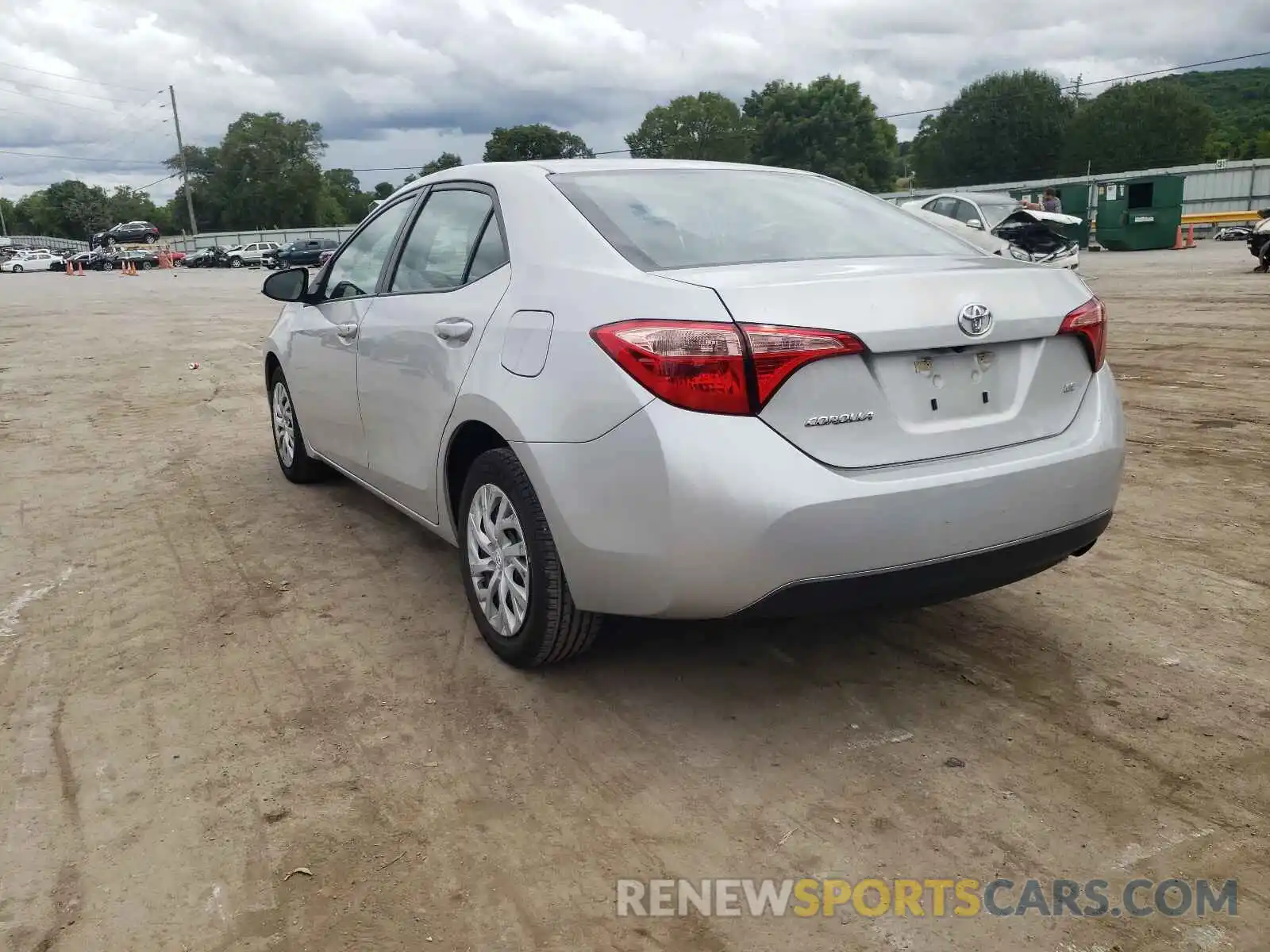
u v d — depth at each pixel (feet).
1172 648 11.04
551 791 8.64
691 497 8.15
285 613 12.50
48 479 19.33
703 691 10.30
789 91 277.44
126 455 21.27
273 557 14.56
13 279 144.25
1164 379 26.50
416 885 7.50
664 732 9.54
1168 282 57.88
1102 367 10.11
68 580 13.82
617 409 8.54
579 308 9.18
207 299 79.61
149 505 17.35
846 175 272.31
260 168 315.37
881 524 8.27
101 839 8.07
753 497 8.05
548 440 9.15
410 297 12.34
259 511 16.87
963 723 9.60
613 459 8.59
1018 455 9.10
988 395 9.11
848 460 8.39
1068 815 8.18
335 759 9.17
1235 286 52.60
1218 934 6.90
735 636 11.53
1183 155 266.77
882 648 11.18
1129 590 12.66
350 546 14.98
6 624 12.31
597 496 8.78
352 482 18.65
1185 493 16.52
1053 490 9.14
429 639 11.66
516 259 10.46
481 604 10.94
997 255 10.82
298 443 17.74
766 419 8.16
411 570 13.94
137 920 7.16
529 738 9.48
